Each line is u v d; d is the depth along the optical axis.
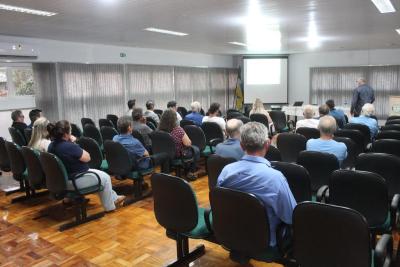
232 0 4.27
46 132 4.18
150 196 4.52
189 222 2.31
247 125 2.07
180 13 5.04
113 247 3.16
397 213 2.60
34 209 4.18
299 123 5.50
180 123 6.35
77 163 3.59
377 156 2.86
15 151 4.04
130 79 9.70
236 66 13.66
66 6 4.48
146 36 7.50
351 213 1.62
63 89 8.12
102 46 9.02
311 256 1.80
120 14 5.05
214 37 7.83
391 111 9.89
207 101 12.42
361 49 11.64
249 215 1.95
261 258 2.05
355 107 8.16
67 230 3.54
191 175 5.25
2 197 4.63
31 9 4.66
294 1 4.39
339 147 3.34
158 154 4.45
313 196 3.16
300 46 10.25
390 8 4.94
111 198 3.91
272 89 13.26
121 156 4.01
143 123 5.28
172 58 11.03
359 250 1.65
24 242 3.29
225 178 2.09
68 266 2.84
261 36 7.77
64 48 8.17
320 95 12.73
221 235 2.14
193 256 2.86
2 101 7.15
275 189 1.93
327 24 6.26
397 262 2.40
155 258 2.96
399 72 11.41
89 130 5.68
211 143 5.30
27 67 7.51
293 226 1.82
